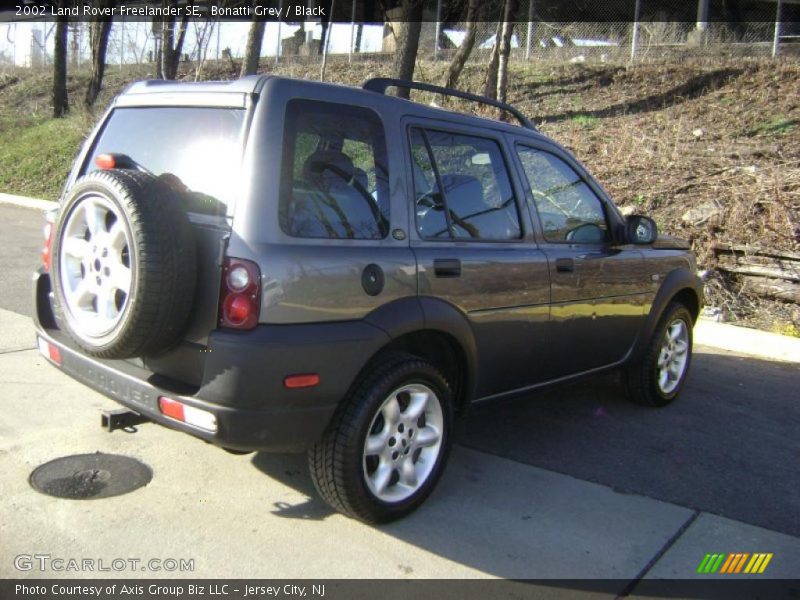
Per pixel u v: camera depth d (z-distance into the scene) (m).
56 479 3.74
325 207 3.30
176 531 3.37
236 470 4.00
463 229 3.93
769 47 17.59
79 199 3.20
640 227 4.97
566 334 4.57
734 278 8.80
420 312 3.52
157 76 19.50
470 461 4.41
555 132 13.59
